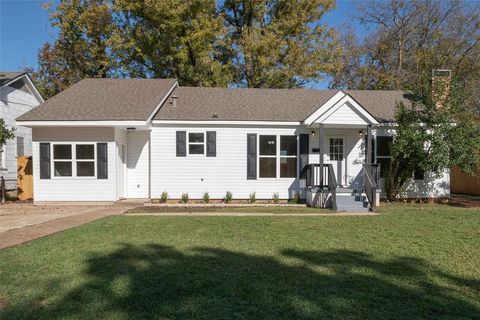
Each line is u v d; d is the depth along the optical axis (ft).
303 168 53.01
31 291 16.07
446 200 54.49
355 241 26.50
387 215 39.96
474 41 96.07
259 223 34.09
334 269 19.72
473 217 38.45
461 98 48.83
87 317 13.61
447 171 54.54
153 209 45.47
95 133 49.73
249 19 93.66
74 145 49.80
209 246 24.63
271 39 82.07
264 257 21.95
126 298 15.37
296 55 86.48
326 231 30.25
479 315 14.17
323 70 88.79
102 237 27.27
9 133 52.95
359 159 53.88
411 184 54.03
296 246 24.85
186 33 81.51
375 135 53.98
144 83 61.67
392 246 25.00
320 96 61.82
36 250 23.13
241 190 52.80
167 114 52.90
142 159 54.80
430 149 48.70
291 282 17.56
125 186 54.29
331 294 16.10
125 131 54.13
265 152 53.11
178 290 16.34
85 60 92.07
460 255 22.72
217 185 52.65
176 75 86.69
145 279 17.65
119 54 86.79
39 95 70.69
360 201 46.83
